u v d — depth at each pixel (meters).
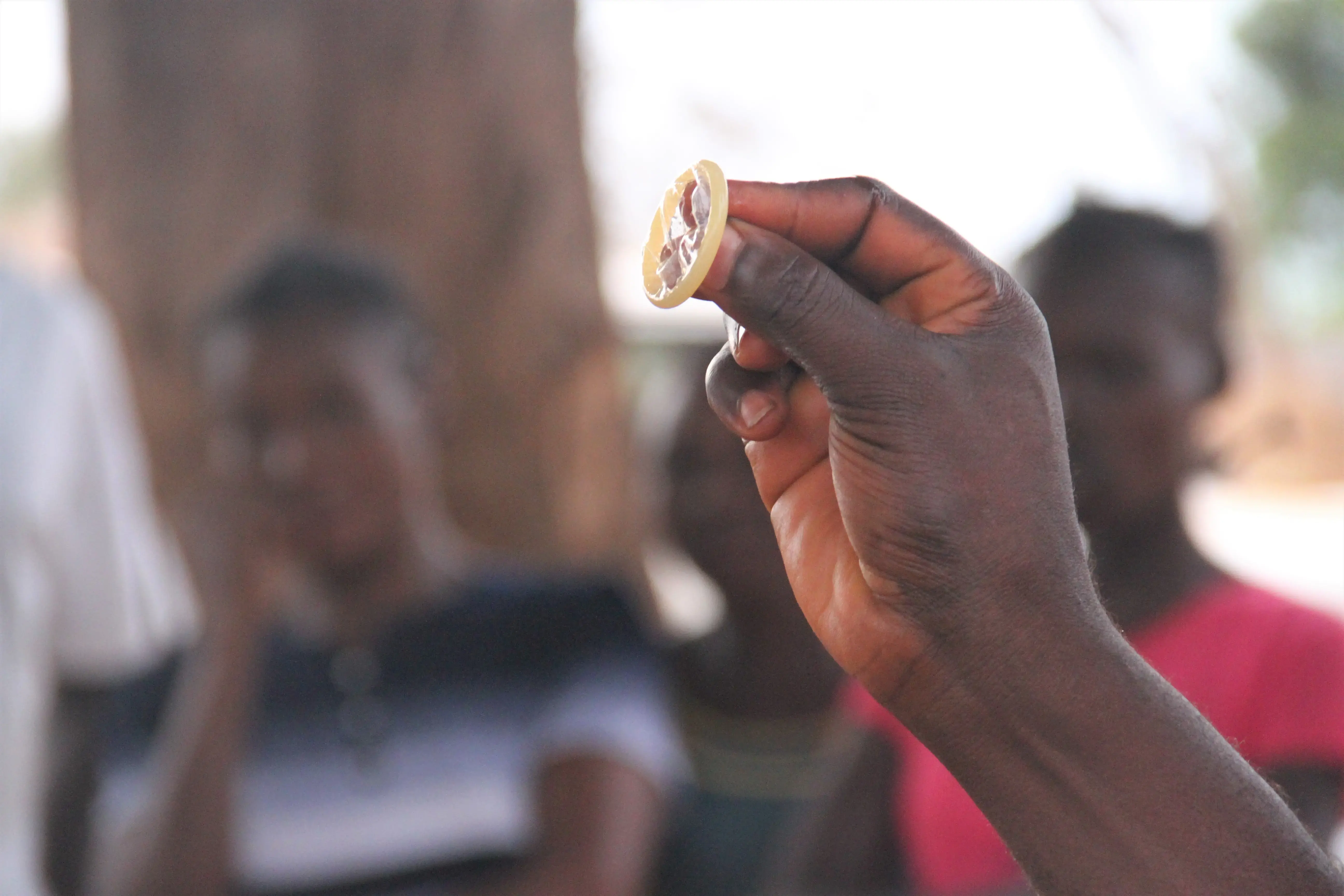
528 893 1.94
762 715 2.53
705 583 2.63
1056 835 0.68
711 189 0.68
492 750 2.11
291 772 2.08
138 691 2.27
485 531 3.55
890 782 1.99
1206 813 0.66
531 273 3.59
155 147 3.48
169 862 2.00
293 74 3.48
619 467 3.67
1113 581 1.62
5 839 1.86
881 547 0.68
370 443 2.16
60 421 1.97
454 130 3.54
